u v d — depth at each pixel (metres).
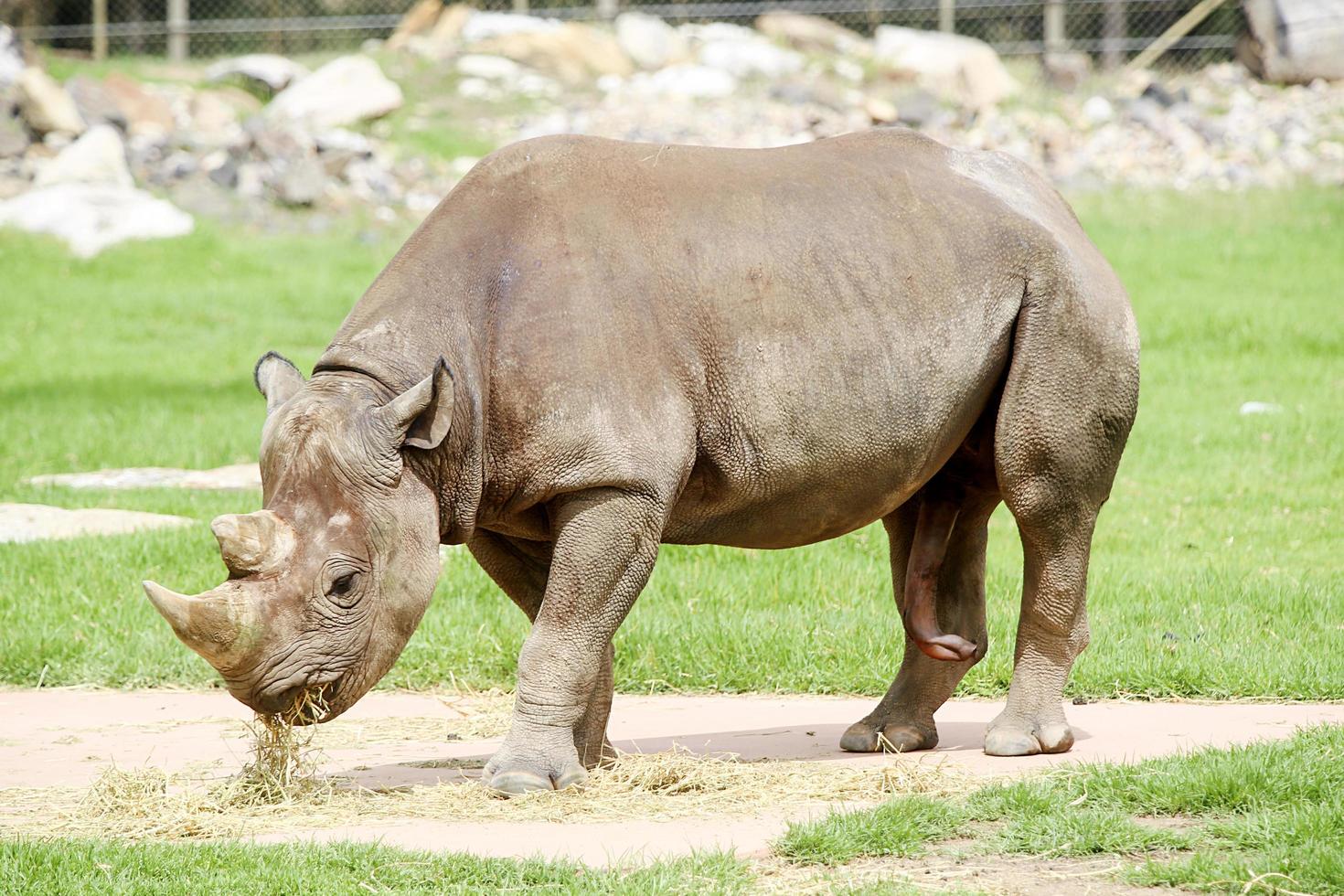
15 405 38.59
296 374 13.52
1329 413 37.06
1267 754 12.80
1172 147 65.25
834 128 64.38
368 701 18.17
